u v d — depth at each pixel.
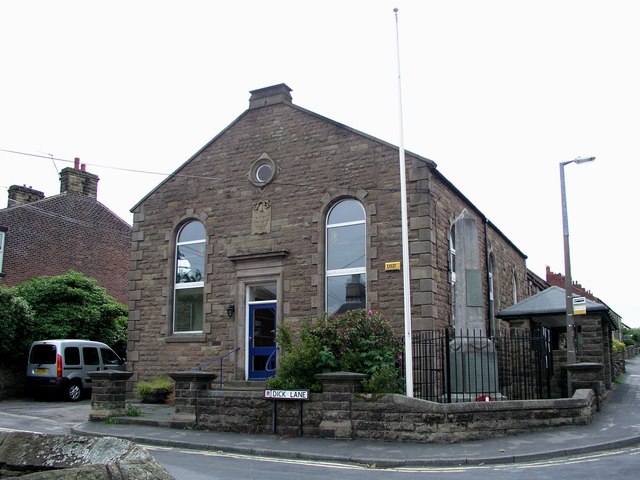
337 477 8.97
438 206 17.31
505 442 11.44
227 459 10.77
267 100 19.42
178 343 19.34
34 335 22.50
